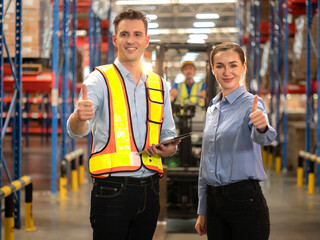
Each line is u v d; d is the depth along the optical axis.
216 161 2.61
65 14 8.13
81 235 5.41
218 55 2.58
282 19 12.24
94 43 10.94
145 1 16.36
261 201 2.55
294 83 11.51
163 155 2.50
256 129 2.34
